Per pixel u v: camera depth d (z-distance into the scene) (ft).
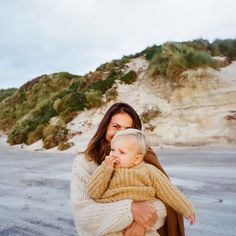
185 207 7.65
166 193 7.66
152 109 61.93
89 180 7.65
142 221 7.13
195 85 62.64
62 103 79.00
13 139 84.89
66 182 33.32
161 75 68.54
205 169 33.32
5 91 191.01
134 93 69.31
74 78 116.98
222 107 56.75
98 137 8.46
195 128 53.93
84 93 76.84
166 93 64.64
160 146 51.19
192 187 27.22
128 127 8.50
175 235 7.80
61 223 21.67
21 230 20.98
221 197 24.13
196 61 65.36
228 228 18.52
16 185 33.91
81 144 61.82
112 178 7.68
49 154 58.59
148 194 7.58
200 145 48.60
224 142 48.34
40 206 25.80
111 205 7.32
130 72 74.64
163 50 72.54
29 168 43.98
